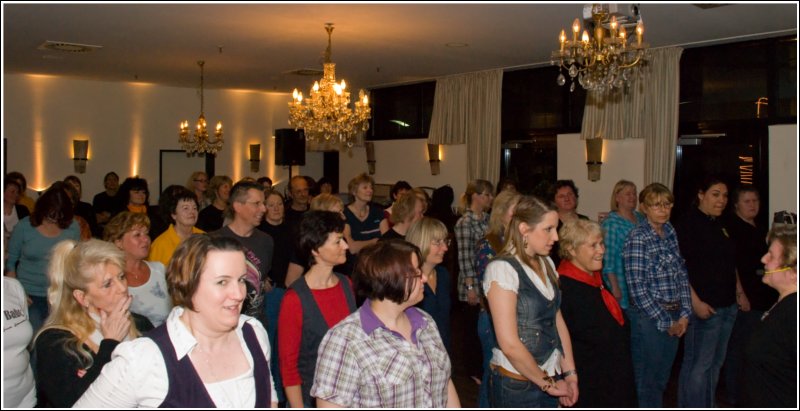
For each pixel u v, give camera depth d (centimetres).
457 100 926
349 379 212
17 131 968
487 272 281
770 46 661
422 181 1020
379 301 220
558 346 289
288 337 269
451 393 242
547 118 853
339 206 456
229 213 398
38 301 422
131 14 558
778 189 662
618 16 431
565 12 536
